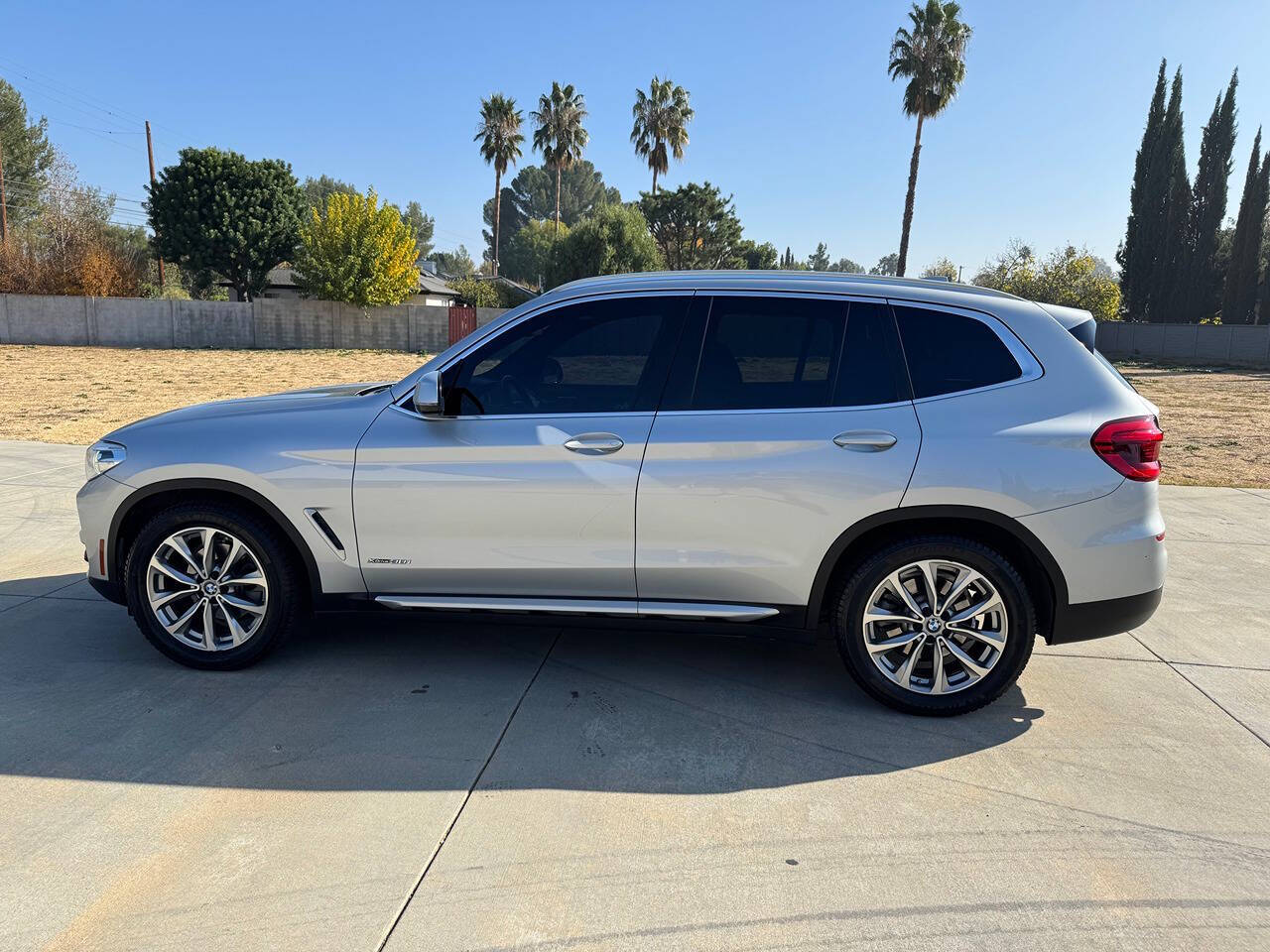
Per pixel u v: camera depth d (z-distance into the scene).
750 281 3.70
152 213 40.00
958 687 3.54
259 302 36.56
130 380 20.39
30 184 57.53
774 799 2.96
